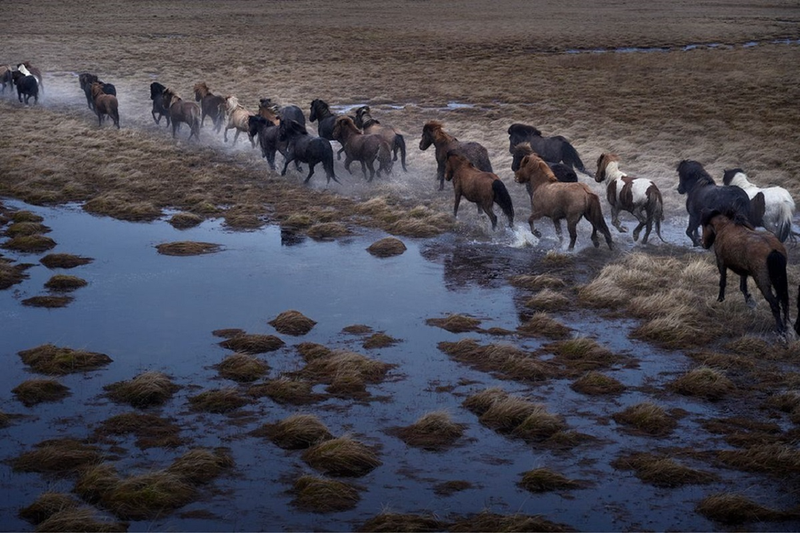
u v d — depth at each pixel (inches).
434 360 405.7
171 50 2244.1
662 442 321.1
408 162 909.8
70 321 454.9
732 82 1611.7
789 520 267.6
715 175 826.8
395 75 1781.5
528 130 764.6
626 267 547.5
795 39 2632.9
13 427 332.8
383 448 319.0
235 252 592.4
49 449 306.5
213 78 1717.5
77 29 2810.0
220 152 971.9
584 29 3004.4
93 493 281.7
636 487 289.3
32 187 786.8
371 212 703.1
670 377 384.5
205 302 487.5
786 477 294.0
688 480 291.4
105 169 849.5
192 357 407.8
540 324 446.6
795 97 1406.3
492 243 614.5
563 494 285.0
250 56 2124.8
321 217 680.4
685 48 2416.3
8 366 395.2
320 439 320.2
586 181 811.4
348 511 275.7
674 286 506.0
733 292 489.7
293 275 540.1
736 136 1046.4
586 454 312.7
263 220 682.8
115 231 647.1
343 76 1750.7
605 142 1014.4
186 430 332.5
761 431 328.2
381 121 1197.1
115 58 2055.9
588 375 379.6
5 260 561.6
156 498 275.9
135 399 357.1
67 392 366.9
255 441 323.9
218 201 746.2
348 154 804.6
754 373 382.6
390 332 442.6
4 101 1365.7
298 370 393.7
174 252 586.9
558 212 579.5
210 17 3432.6
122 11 3619.6
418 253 590.9
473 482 293.6
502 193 616.4
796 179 813.2
